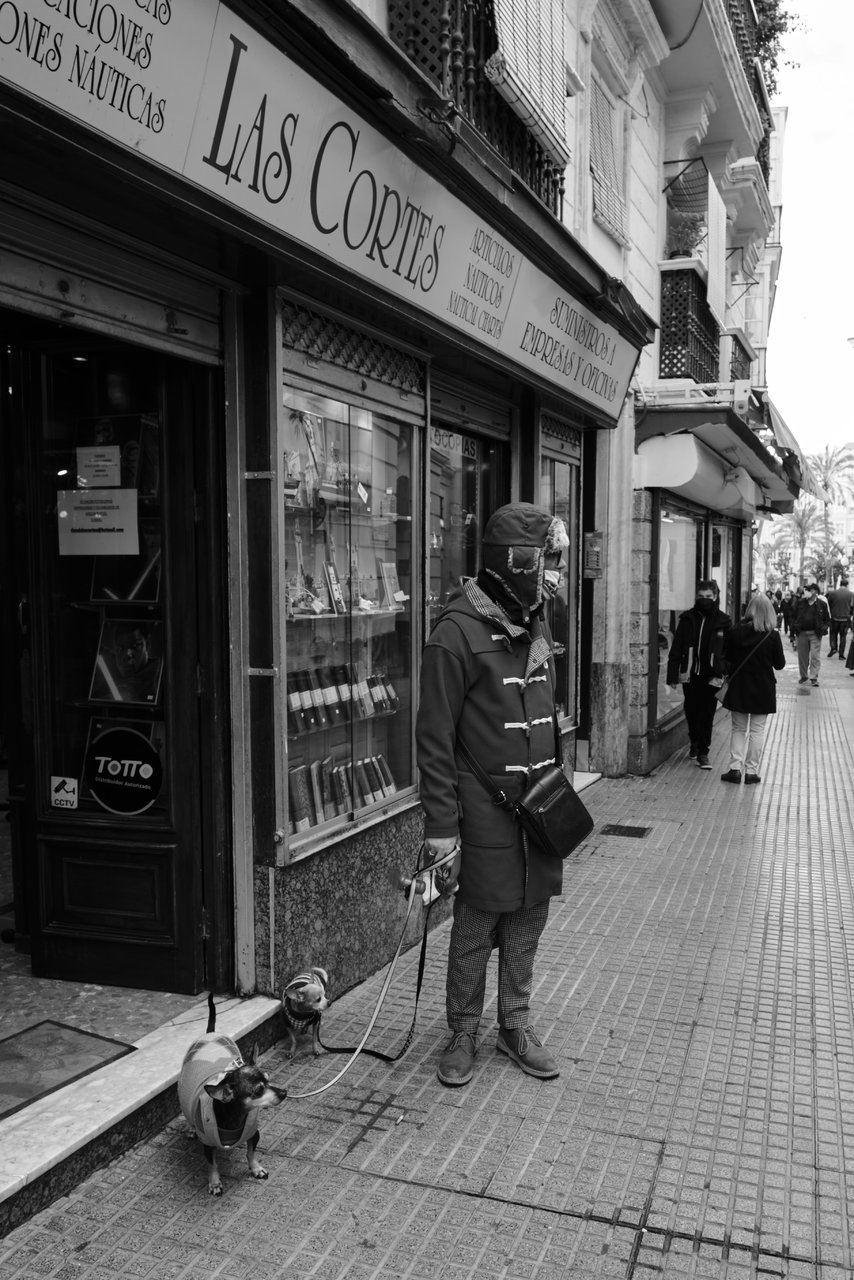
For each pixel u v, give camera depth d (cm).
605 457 849
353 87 315
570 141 725
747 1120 325
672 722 1020
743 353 1217
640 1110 330
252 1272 249
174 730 363
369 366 436
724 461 1106
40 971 387
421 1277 248
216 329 355
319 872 393
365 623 454
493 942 355
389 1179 289
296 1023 352
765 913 530
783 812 762
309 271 340
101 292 303
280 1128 314
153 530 366
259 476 359
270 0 265
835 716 1312
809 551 7256
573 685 802
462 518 616
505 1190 284
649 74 932
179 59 246
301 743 393
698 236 1058
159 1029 343
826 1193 287
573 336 617
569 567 784
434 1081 346
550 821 326
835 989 433
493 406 625
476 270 459
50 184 262
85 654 374
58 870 380
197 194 273
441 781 325
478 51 488
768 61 1439
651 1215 275
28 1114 289
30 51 206
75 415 370
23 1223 264
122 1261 252
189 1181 284
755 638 852
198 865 369
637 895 559
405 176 370
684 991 428
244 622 364
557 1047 374
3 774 697
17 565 396
